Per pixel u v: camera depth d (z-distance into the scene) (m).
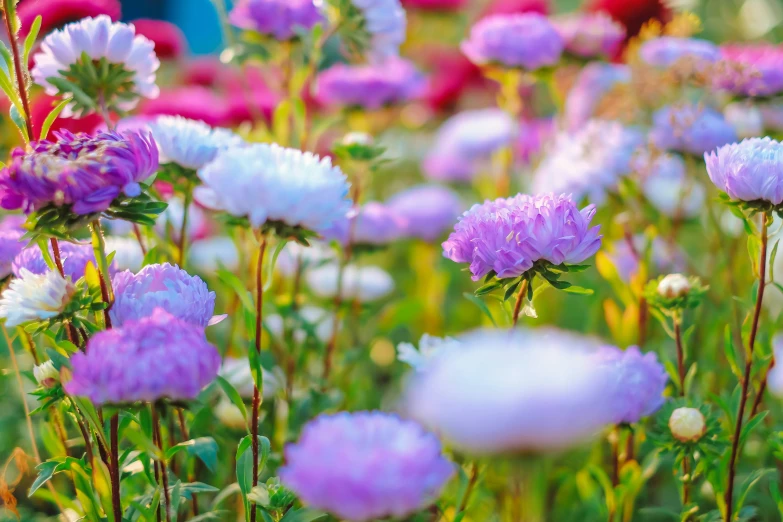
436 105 2.63
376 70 1.78
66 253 1.20
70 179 1.07
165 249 1.30
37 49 1.47
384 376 1.79
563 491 1.38
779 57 1.47
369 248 1.53
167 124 1.26
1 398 1.49
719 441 1.21
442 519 1.21
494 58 1.69
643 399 1.19
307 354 1.48
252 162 1.12
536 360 1.00
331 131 2.14
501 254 1.12
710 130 1.47
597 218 1.74
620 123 1.65
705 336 1.51
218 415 1.34
